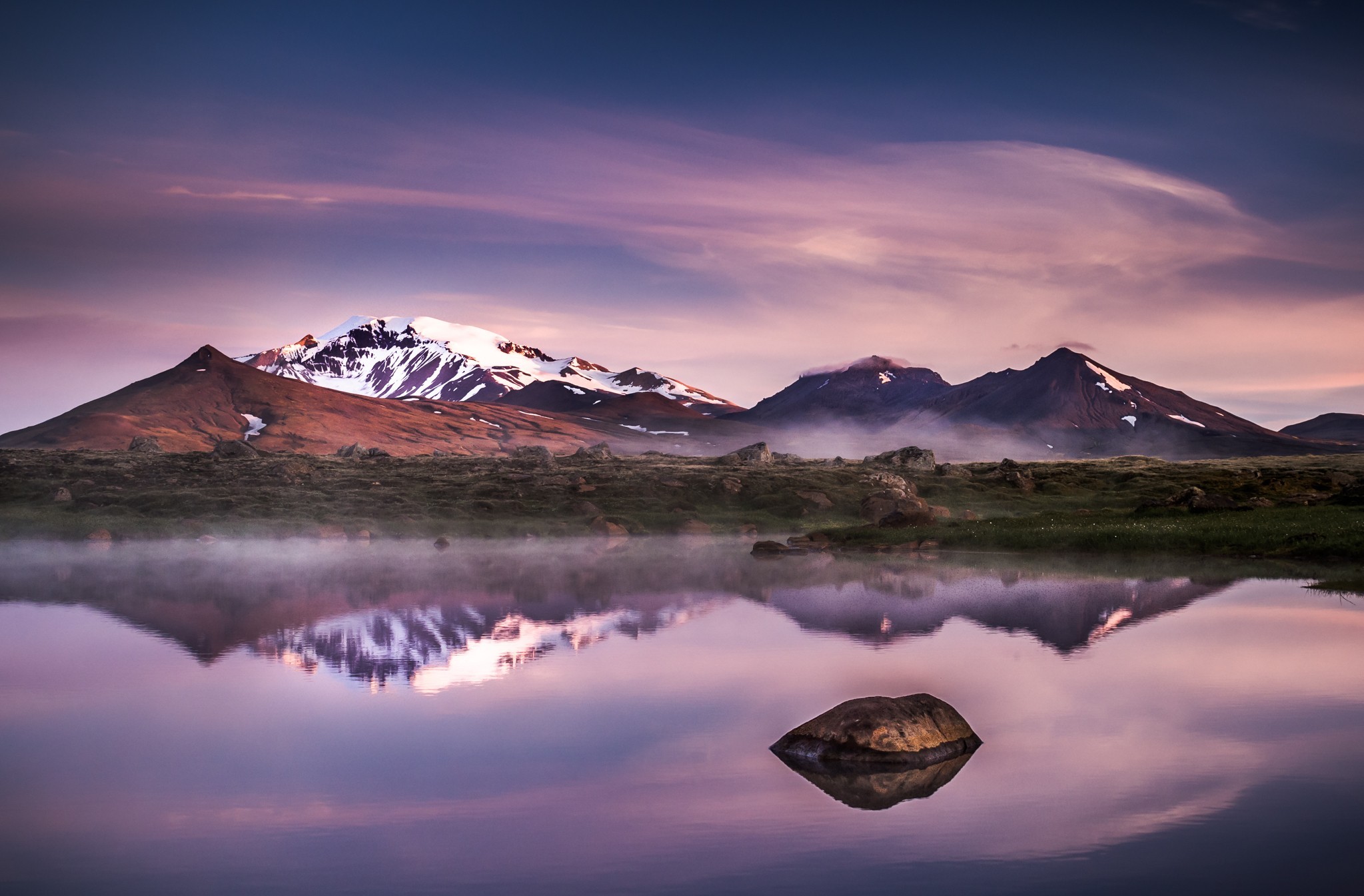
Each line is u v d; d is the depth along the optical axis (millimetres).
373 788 12102
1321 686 16594
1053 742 13453
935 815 10805
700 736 14352
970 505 76625
